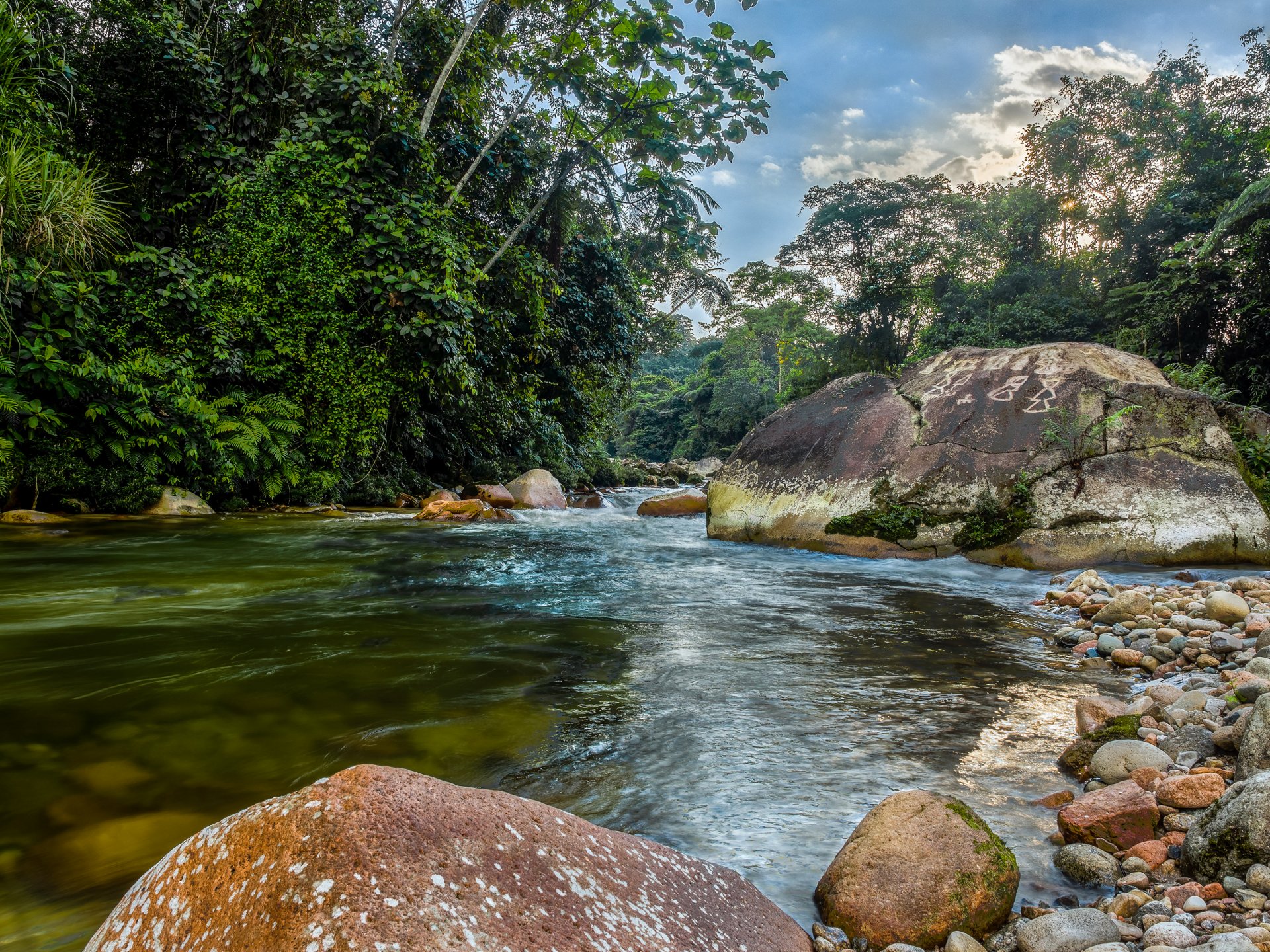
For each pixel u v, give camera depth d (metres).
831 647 3.74
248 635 3.66
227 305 10.24
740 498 8.31
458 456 15.45
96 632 3.61
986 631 4.19
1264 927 1.43
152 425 8.60
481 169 14.46
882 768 2.32
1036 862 1.82
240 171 11.12
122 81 10.73
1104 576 5.62
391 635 3.77
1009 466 6.73
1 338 7.61
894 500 7.02
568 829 1.29
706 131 14.28
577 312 18.98
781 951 1.38
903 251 35.97
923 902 1.57
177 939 1.02
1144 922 1.53
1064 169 29.98
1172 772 2.12
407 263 11.13
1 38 8.88
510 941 1.01
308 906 0.95
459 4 14.04
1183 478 6.26
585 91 14.38
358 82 10.99
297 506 10.62
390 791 1.12
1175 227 23.88
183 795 1.99
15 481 7.54
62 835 1.77
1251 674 2.77
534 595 4.99
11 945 1.38
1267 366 17.77
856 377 8.70
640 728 2.59
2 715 2.47
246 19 11.58
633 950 1.12
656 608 4.63
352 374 10.97
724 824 1.96
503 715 2.67
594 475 24.19
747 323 52.84
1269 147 22.69
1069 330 24.83
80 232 8.47
